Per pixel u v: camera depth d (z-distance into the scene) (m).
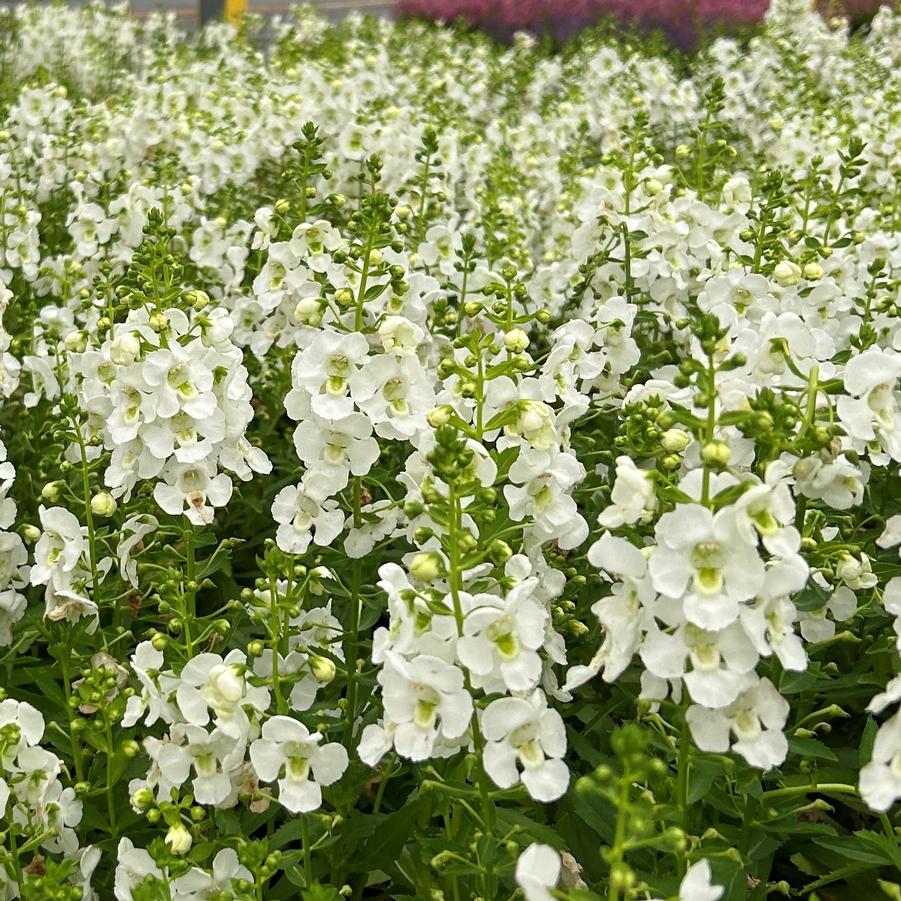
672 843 0.44
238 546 0.68
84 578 0.58
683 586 0.46
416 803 0.54
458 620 0.48
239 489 0.68
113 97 1.23
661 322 0.69
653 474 0.48
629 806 0.43
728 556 0.46
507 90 1.28
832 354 0.56
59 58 1.55
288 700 0.54
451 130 0.92
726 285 0.62
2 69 1.53
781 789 0.50
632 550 0.46
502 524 0.54
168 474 0.57
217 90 1.12
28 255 0.79
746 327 0.57
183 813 0.54
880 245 0.68
